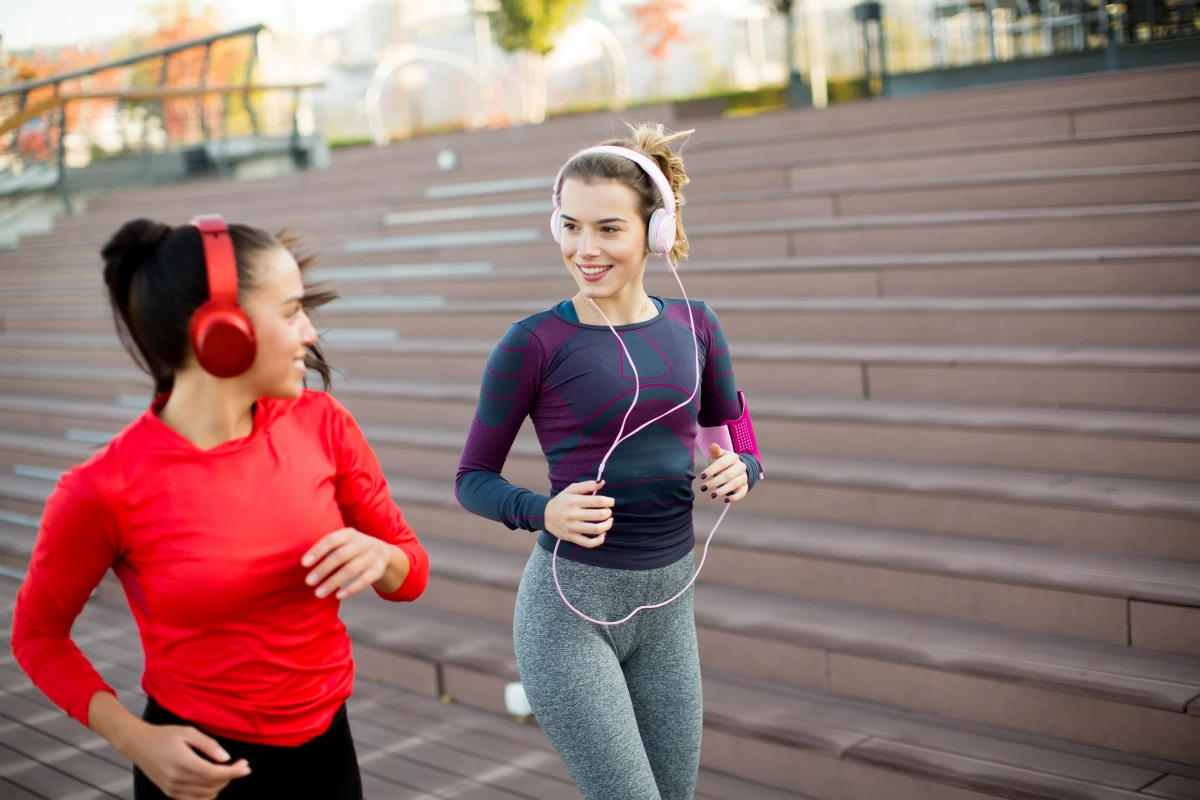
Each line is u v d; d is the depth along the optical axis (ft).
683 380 6.20
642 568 6.17
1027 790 8.25
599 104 38.40
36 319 26.71
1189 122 16.61
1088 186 16.03
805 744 9.26
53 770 10.94
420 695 12.01
